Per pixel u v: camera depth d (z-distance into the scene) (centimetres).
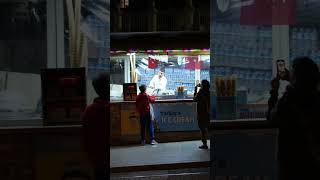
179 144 1148
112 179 727
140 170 803
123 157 934
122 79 1265
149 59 1279
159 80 1291
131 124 1166
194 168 825
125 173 791
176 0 1162
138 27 1148
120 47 1172
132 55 1264
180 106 1228
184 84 1304
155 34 1159
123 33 1138
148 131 1158
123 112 1164
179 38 1184
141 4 1148
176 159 894
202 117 1047
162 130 1216
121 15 1141
